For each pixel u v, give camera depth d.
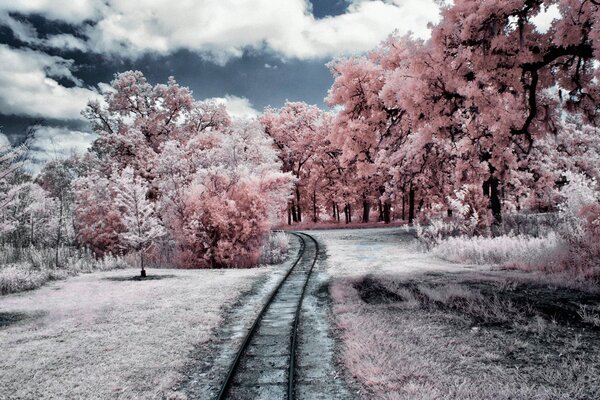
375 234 31.44
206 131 35.78
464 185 21.45
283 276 15.72
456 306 9.39
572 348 6.48
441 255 17.92
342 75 15.40
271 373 6.42
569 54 10.34
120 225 24.77
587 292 9.59
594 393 5.08
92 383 6.20
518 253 14.63
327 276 15.05
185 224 20.05
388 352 6.86
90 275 16.81
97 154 33.78
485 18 9.65
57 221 22.88
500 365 6.09
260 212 20.22
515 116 10.69
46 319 9.58
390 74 12.69
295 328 8.27
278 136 50.62
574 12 9.39
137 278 15.44
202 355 7.38
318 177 51.03
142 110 36.66
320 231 38.31
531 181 26.61
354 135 15.11
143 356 7.24
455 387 5.45
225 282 13.98
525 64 10.62
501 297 9.68
